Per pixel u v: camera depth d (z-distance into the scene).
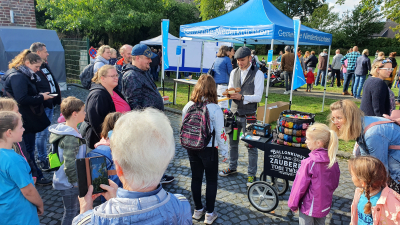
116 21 17.94
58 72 9.55
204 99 2.54
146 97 3.04
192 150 2.62
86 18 17.14
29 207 1.88
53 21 18.59
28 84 3.34
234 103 3.76
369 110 3.00
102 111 2.64
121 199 0.92
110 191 1.26
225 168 4.15
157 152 0.92
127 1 18.55
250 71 3.61
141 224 0.90
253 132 3.11
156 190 0.97
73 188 2.20
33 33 8.72
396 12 19.14
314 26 39.47
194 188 2.81
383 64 2.91
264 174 2.96
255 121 3.68
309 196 2.22
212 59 9.12
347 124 2.22
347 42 42.31
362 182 1.84
